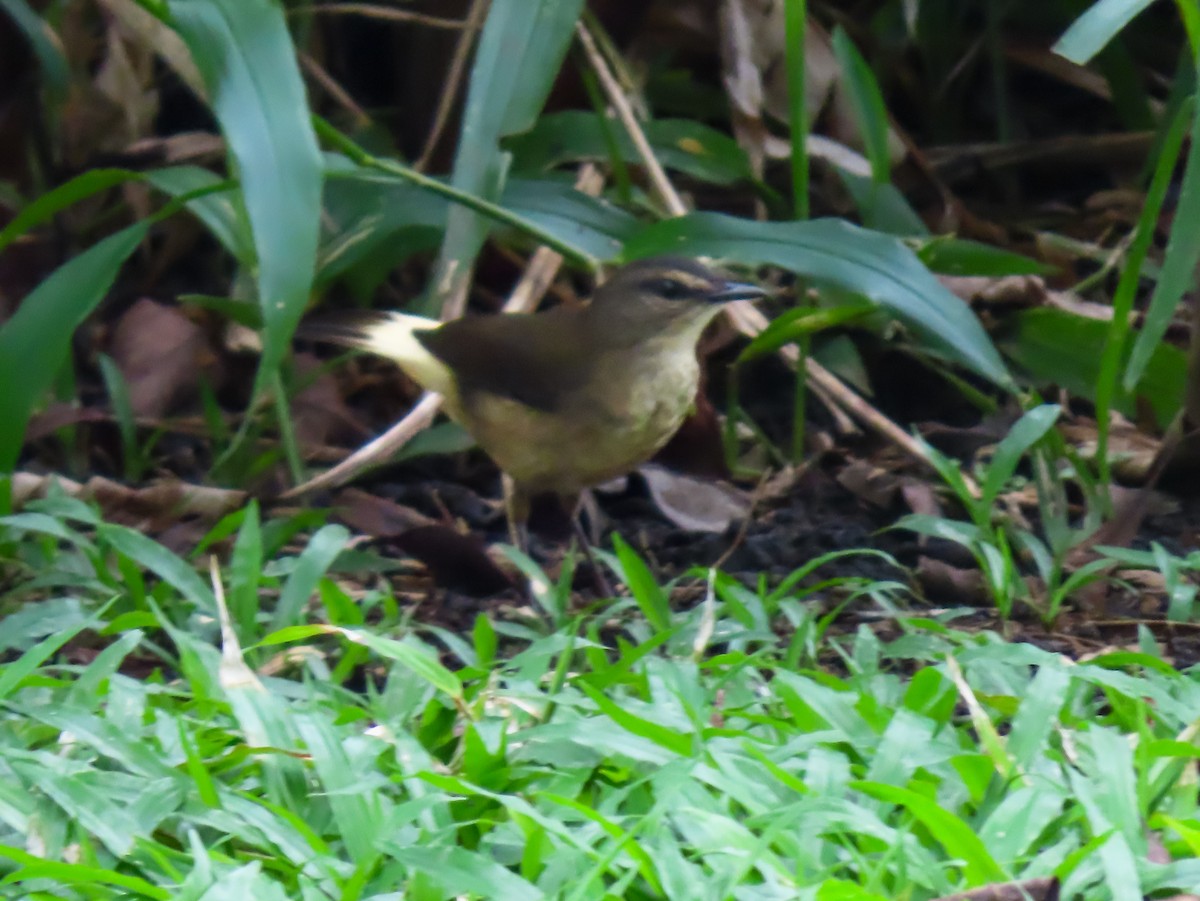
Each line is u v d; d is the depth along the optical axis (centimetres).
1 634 806
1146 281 1488
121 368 1303
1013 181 1589
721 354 1380
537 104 1092
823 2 1652
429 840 590
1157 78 1619
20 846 597
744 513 1173
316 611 936
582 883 530
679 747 633
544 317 1071
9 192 1369
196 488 1076
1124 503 1062
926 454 1045
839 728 668
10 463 961
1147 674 772
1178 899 549
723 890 543
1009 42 1614
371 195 1305
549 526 1169
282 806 629
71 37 1385
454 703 682
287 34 905
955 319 1048
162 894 539
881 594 990
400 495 1214
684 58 1563
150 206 1468
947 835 557
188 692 748
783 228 1073
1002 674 762
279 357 869
